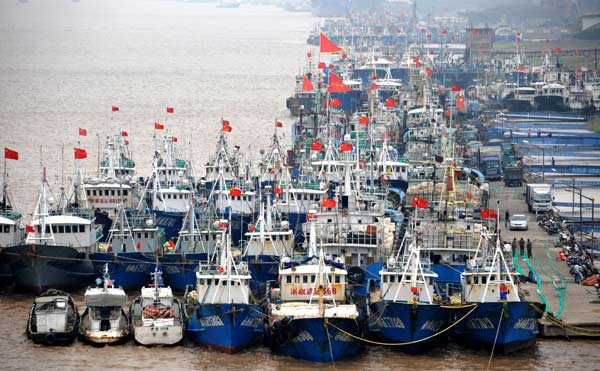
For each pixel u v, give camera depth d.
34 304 185.88
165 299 183.25
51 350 176.00
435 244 199.50
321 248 180.00
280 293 184.50
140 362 171.00
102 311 182.50
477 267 183.25
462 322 180.25
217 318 175.25
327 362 171.88
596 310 189.50
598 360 173.88
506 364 171.88
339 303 182.25
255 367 169.75
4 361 170.38
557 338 183.62
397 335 175.88
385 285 180.75
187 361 171.88
